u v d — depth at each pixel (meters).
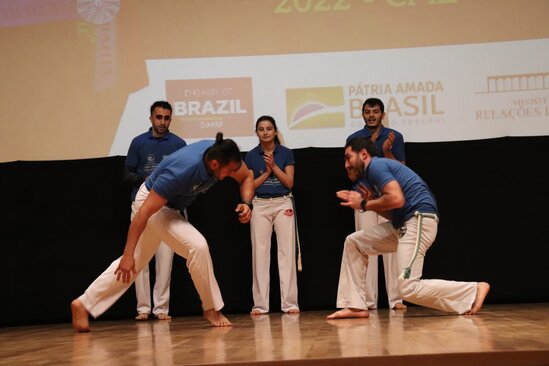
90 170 5.80
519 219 5.73
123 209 5.78
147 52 5.89
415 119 5.87
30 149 5.85
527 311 4.51
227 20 5.92
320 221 5.79
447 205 5.76
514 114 5.85
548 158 5.75
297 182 5.80
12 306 5.74
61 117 5.86
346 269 4.36
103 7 5.90
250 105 5.90
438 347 2.53
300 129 5.89
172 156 3.79
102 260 5.77
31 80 5.87
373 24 5.91
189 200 3.98
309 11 5.92
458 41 5.89
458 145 5.77
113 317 5.74
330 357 2.37
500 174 5.75
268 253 5.56
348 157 4.12
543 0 5.87
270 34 5.92
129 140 5.86
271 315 5.23
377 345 2.68
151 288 5.81
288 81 5.91
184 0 5.92
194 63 5.90
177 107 5.88
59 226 5.78
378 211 4.16
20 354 3.12
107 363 2.56
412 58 5.89
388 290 5.44
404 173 4.11
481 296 4.14
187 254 3.91
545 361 2.34
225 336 3.46
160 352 2.85
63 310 5.75
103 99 5.87
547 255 5.72
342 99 5.89
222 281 5.77
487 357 2.35
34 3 5.89
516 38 5.87
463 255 5.74
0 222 5.76
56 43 5.89
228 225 5.79
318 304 5.76
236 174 3.91
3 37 5.88
